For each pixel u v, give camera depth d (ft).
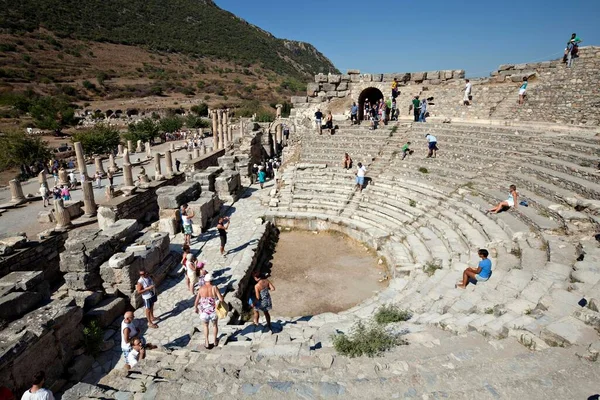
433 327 28.63
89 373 32.40
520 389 18.57
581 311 24.34
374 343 26.04
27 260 52.06
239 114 311.68
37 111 232.94
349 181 76.13
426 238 51.72
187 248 44.91
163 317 39.96
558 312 25.99
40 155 138.00
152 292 38.27
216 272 49.16
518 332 24.25
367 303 41.29
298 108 112.68
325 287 49.24
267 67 636.89
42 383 24.09
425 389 19.93
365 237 61.05
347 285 49.55
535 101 76.18
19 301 32.12
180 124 250.16
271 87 505.25
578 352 21.34
